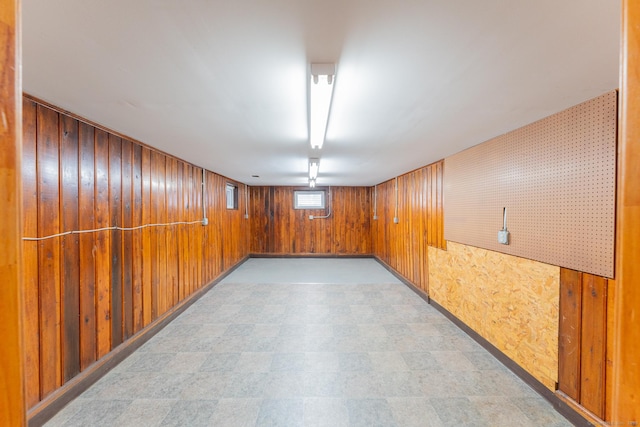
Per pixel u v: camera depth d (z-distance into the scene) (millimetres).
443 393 1830
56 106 1581
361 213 7098
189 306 3461
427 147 2615
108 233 2092
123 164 2266
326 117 1625
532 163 1859
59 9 768
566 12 779
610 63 1068
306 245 7090
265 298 3809
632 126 403
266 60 1071
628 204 406
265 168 4055
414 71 1156
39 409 1518
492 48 977
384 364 2172
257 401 1755
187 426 1552
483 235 2412
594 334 1469
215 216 4555
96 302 1965
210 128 2012
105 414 1634
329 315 3180
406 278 4500
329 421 1593
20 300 403
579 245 1528
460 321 2809
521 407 1699
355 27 867
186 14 802
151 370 2086
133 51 1003
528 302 1913
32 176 1497
